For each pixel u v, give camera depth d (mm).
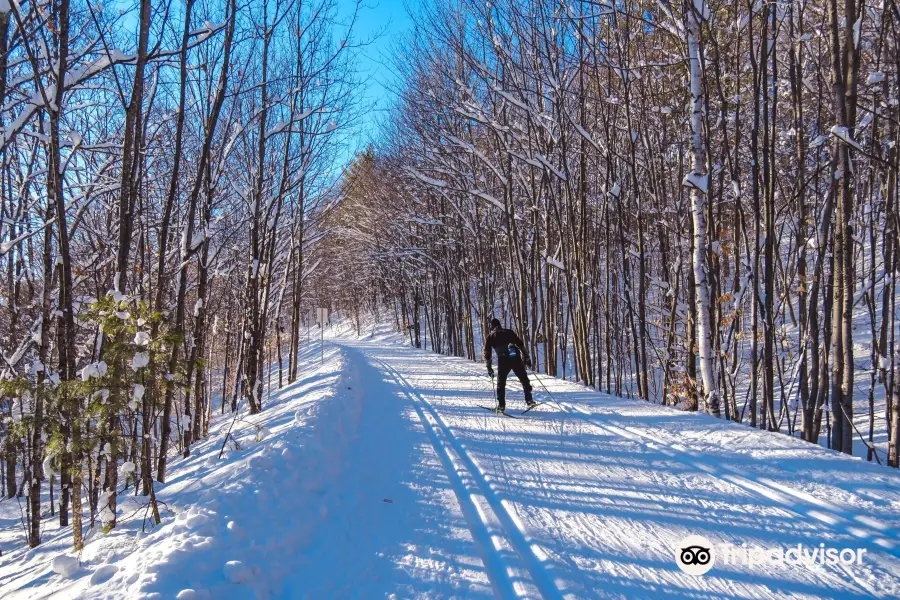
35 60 5668
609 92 13188
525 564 3682
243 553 3748
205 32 7180
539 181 18172
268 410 12594
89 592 3457
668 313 15922
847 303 8070
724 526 4160
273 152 14352
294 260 20344
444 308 33844
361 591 3441
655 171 14672
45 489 13156
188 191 12367
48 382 6285
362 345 41844
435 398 11562
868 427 11594
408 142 23234
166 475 8695
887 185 9820
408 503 5035
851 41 7906
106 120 10547
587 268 15766
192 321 15602
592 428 7703
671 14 10578
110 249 10320
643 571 3512
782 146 14258
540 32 13781
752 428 6969
